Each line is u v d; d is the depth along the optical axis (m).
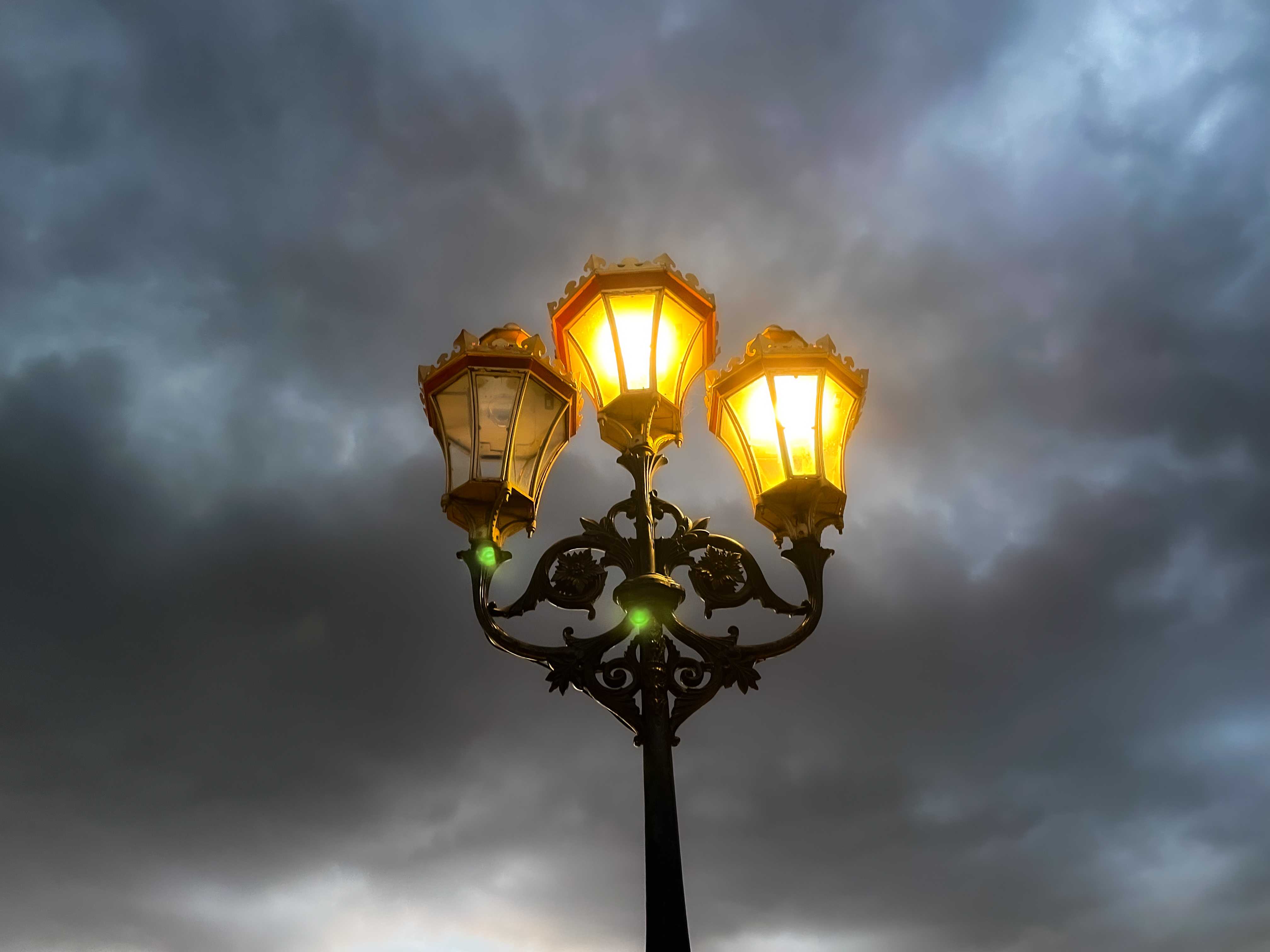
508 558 5.48
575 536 5.56
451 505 5.49
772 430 5.89
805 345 6.07
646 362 5.74
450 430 5.69
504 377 5.73
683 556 5.64
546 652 5.25
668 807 4.91
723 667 5.33
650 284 5.84
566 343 6.09
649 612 5.34
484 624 5.24
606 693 5.19
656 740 5.07
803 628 5.51
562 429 5.87
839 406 6.02
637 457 5.71
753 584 5.62
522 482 5.60
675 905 4.67
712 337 6.15
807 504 5.76
